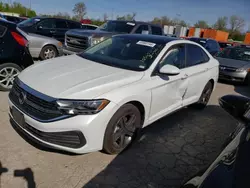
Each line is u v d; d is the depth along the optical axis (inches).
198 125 178.2
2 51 186.9
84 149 107.1
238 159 63.4
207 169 69.5
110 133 112.6
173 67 134.7
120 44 162.2
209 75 196.4
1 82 191.9
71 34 316.2
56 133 102.7
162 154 132.1
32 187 96.6
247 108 91.7
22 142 124.9
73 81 113.3
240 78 337.1
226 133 170.4
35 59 340.2
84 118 102.8
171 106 156.4
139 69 134.4
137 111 125.7
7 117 150.2
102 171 111.0
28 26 390.9
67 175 105.6
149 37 167.6
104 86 111.5
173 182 110.7
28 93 110.0
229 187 55.6
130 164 119.0
